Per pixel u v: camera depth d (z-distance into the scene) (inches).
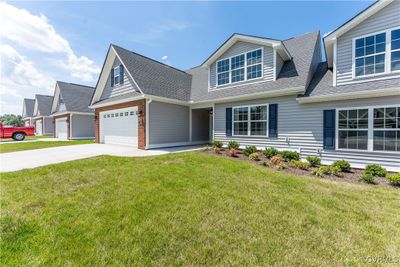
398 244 108.6
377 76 283.7
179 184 191.3
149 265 90.3
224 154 373.1
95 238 107.8
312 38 435.2
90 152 394.6
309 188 193.9
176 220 128.1
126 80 525.0
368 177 221.3
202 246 103.9
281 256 97.8
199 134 589.3
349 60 307.6
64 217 128.6
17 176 213.0
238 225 124.6
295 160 307.0
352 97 286.8
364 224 129.1
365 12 286.4
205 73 622.8
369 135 278.1
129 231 114.7
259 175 229.9
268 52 401.1
